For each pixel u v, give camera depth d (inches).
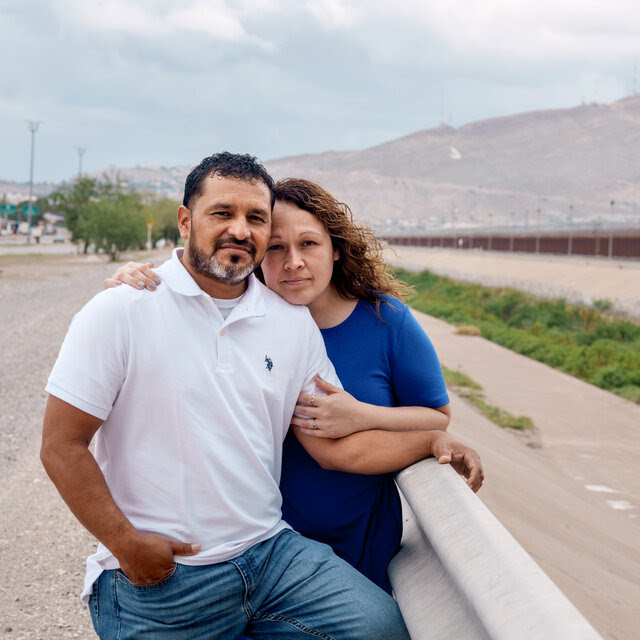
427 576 78.4
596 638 47.4
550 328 1346.0
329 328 94.3
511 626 52.1
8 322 752.3
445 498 73.6
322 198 89.3
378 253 94.7
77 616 145.5
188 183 81.7
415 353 93.3
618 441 510.0
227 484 78.0
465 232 3946.9
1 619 143.8
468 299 1786.4
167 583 75.0
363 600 77.0
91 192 3056.1
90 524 73.2
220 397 77.2
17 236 5128.0
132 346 75.3
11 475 248.5
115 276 79.7
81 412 73.5
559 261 2327.8
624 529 319.0
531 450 469.1
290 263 87.3
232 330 80.2
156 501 76.8
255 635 82.0
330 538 91.6
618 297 1547.7
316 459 88.0
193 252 79.6
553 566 244.8
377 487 92.5
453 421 470.0
